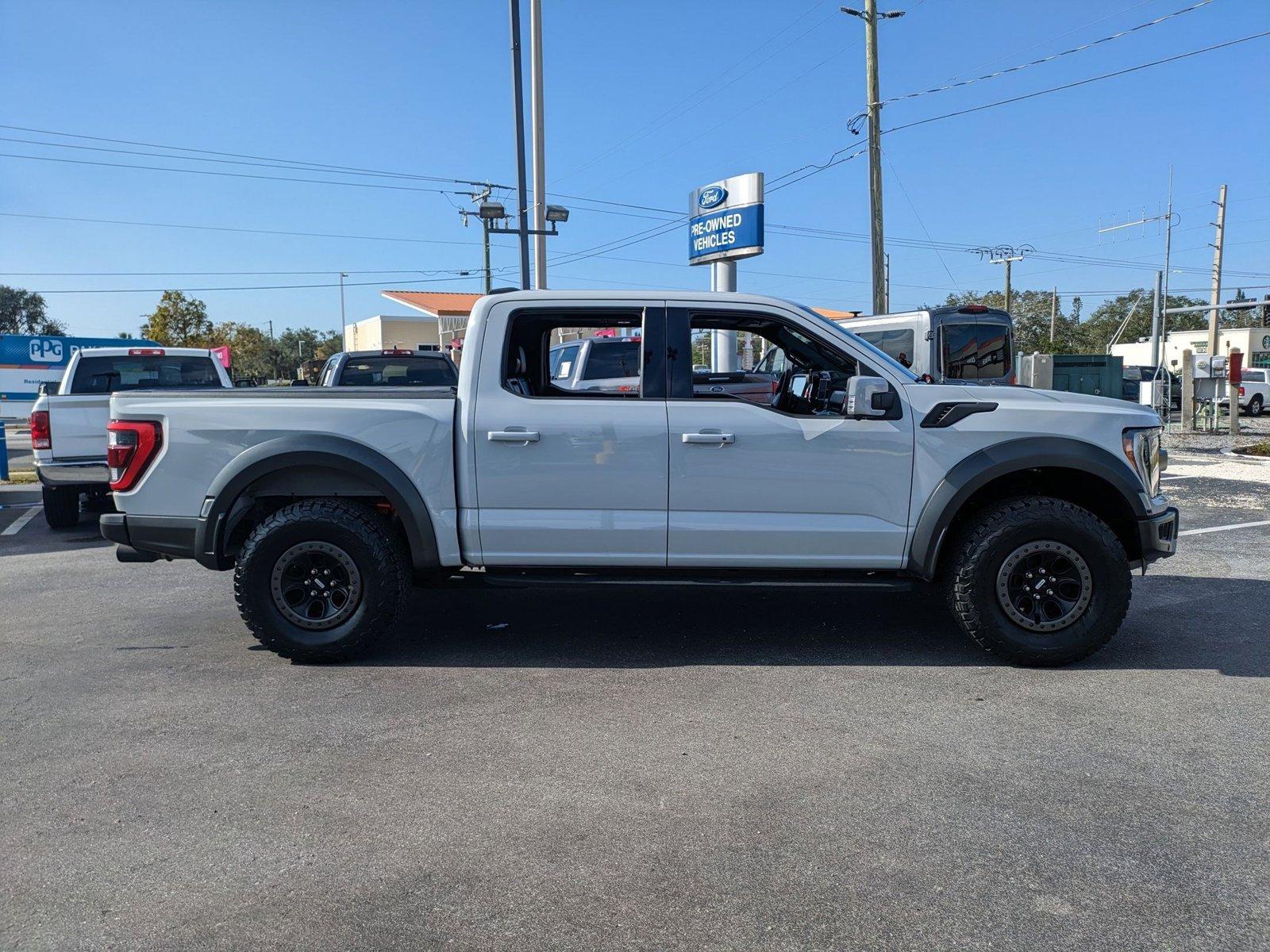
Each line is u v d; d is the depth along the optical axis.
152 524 5.04
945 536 5.16
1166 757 3.81
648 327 5.07
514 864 3.02
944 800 3.44
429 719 4.27
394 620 5.05
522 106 18.84
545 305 5.07
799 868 2.98
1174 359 48.25
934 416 4.93
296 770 3.74
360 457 4.91
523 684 4.75
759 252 19.20
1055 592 4.91
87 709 4.41
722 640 5.50
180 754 3.88
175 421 4.99
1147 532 4.95
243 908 2.78
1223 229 40.44
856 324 16.80
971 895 2.83
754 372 9.65
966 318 15.33
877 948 2.57
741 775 3.66
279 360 74.25
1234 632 5.62
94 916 2.74
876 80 22.61
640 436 4.93
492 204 18.47
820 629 5.73
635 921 2.70
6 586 7.15
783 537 4.97
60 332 87.75
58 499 9.65
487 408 4.96
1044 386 20.45
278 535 4.90
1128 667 4.96
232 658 5.21
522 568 5.13
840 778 3.63
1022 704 4.43
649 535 4.98
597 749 3.92
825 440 4.93
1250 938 2.61
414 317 50.22
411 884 2.90
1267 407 33.06
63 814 3.36
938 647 5.35
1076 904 2.78
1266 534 8.91
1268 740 3.98
